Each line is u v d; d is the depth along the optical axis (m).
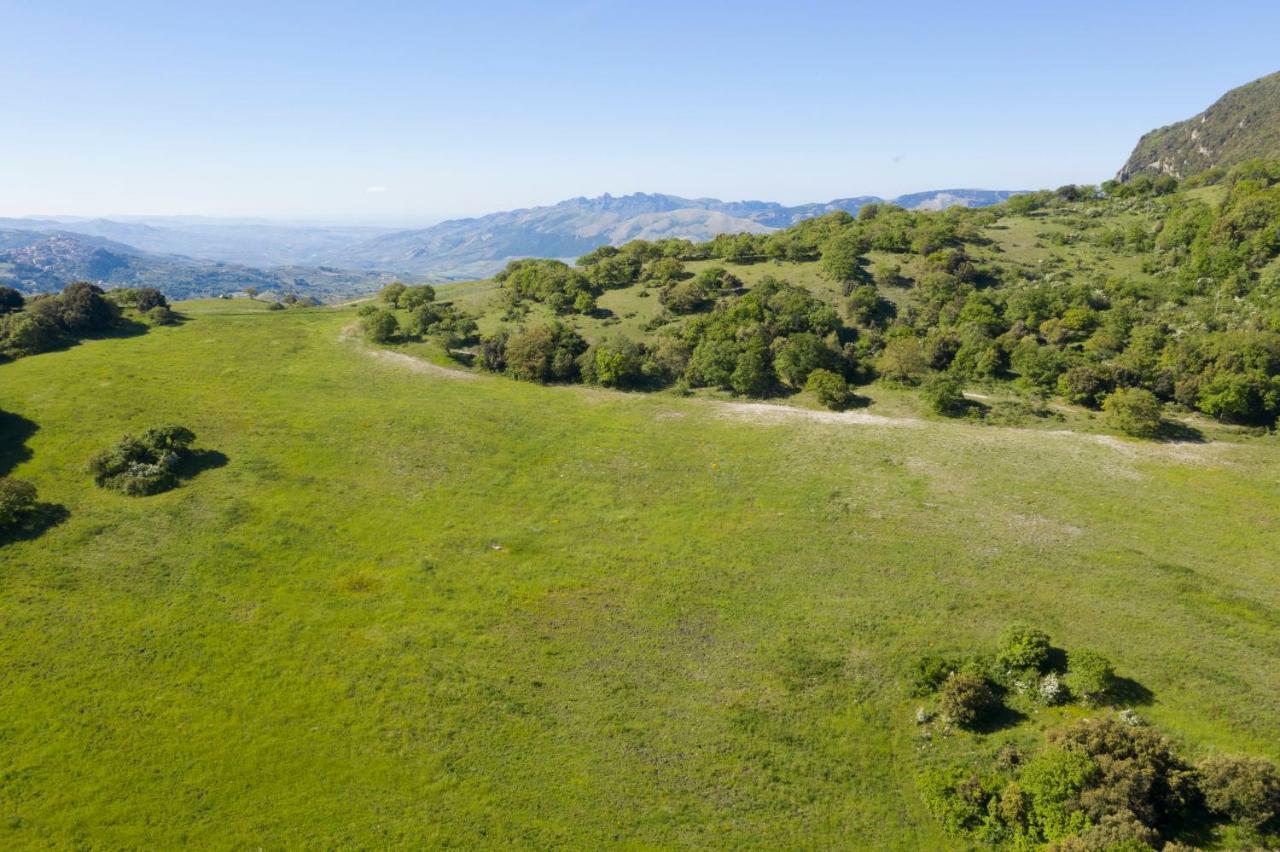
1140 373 63.88
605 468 55.12
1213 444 55.50
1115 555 40.31
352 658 32.69
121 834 23.30
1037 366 68.75
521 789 25.72
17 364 69.31
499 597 38.16
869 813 24.83
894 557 41.28
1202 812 22.70
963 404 66.06
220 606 36.19
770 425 63.25
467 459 56.16
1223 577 37.94
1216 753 24.84
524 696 30.70
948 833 23.84
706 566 41.22
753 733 28.61
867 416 65.25
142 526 43.44
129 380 66.88
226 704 29.48
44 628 33.56
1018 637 30.77
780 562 41.47
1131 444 56.00
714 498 50.03
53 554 39.72
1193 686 29.00
